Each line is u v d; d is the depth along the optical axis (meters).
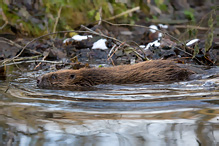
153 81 9.40
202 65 11.66
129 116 6.50
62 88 9.29
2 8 17.77
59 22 18.09
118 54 13.66
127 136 5.61
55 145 5.31
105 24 19.05
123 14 19.53
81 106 7.25
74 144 5.37
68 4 18.98
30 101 7.75
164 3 23.81
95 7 19.48
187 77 9.63
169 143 5.32
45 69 12.21
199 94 7.89
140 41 16.20
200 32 17.25
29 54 14.66
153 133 5.69
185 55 13.00
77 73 9.68
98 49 14.81
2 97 8.16
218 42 14.88
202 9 22.25
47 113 6.82
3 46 15.53
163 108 6.92
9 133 5.83
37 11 18.95
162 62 9.80
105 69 9.84
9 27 17.47
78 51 14.72
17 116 6.65
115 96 8.03
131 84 9.31
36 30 17.62
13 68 12.45
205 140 5.39
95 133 5.80
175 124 6.06
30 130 5.95
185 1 23.88
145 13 21.77
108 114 6.66
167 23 19.62
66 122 6.30
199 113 6.55
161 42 14.43
